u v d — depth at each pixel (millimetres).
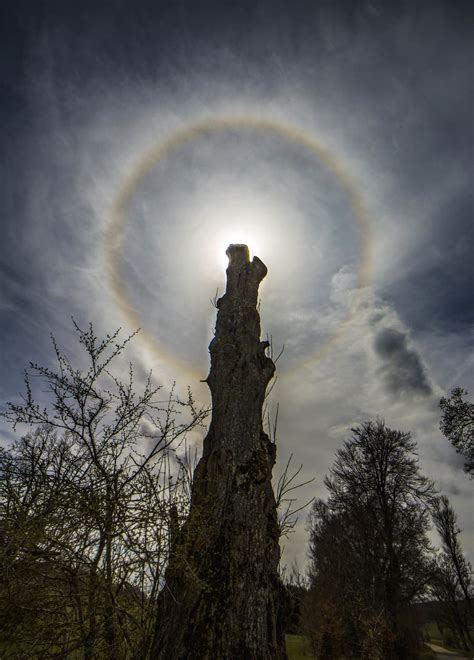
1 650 2955
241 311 5402
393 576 21234
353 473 25797
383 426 26406
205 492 3904
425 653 22312
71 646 3221
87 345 3854
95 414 3791
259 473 4012
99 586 3223
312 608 19844
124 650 3355
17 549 2965
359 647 18875
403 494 23859
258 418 4520
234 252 6211
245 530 3613
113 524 3312
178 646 3029
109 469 3619
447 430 16484
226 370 4797
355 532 24484
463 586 36156
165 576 3496
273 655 3064
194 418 4160
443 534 38031
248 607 3195
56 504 3158
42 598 3145
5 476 3322
